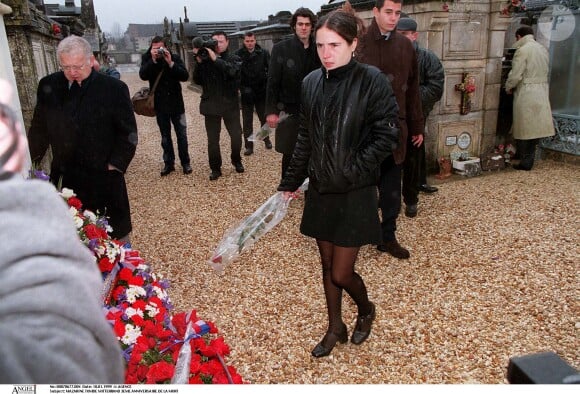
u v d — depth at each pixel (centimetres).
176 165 775
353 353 298
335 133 252
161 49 656
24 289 79
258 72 784
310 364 291
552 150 721
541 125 638
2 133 90
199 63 643
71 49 318
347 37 245
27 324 77
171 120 704
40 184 92
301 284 384
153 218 546
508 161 690
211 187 653
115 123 346
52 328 79
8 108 93
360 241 263
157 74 677
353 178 255
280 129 492
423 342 306
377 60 369
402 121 382
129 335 226
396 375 279
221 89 651
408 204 506
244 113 805
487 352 294
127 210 369
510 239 450
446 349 299
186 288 386
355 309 345
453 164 657
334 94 253
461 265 404
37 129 350
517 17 840
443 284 374
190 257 444
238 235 295
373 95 253
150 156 854
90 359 83
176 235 496
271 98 491
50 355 77
